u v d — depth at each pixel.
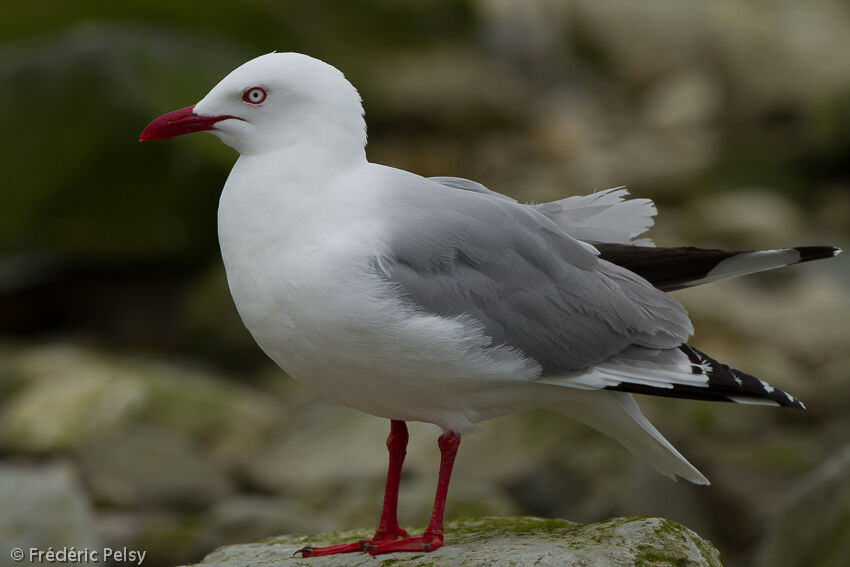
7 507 11.48
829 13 31.52
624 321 7.57
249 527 12.39
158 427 14.87
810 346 17.50
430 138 24.33
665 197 23.22
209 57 20.19
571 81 28.91
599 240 8.26
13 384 16.48
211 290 17.89
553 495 12.91
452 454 7.55
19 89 18.67
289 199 7.27
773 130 27.19
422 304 7.16
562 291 7.50
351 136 7.52
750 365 16.14
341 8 24.97
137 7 22.38
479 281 7.32
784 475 13.11
